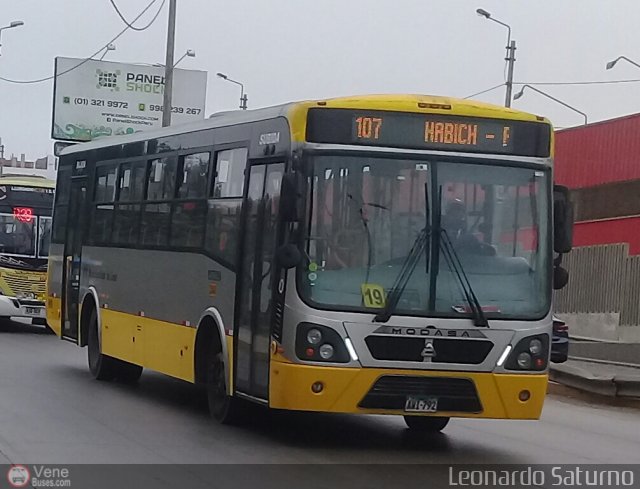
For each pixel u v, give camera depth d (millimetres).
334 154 10492
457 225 10602
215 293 12297
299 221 10328
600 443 12797
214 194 12625
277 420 13125
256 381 11070
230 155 12320
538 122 10984
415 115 10672
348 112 10547
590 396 18594
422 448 11547
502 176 10812
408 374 10312
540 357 10680
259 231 11281
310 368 10180
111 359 16438
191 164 13445
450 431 13086
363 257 10391
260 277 11164
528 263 10781
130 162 15594
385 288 10359
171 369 13516
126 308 15297
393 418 13906
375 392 10266
